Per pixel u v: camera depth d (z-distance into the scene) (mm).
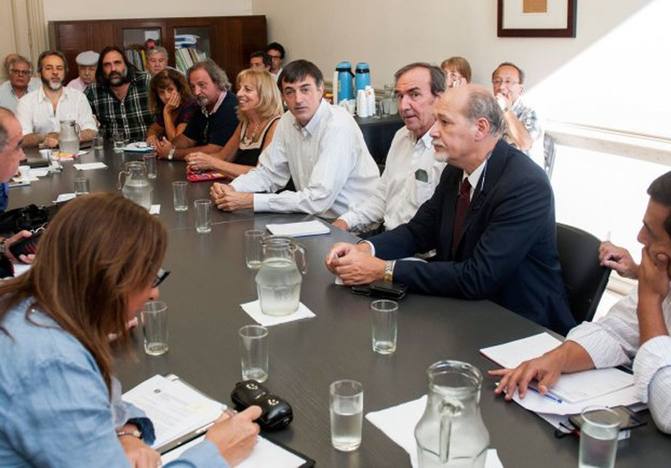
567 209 4434
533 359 1632
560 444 1368
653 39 3732
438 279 2125
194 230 2840
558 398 1523
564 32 4168
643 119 3863
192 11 7023
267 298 1979
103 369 1193
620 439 1389
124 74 5539
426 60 5262
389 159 3229
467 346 1791
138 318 1916
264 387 1509
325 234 2766
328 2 6234
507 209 2172
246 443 1321
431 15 5148
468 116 2234
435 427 1164
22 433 1092
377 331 1760
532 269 2246
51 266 1152
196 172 3863
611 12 3916
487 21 4703
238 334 1867
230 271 2352
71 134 4465
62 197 3408
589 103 4133
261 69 3988
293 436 1400
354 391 1371
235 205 3148
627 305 1766
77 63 6184
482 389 1573
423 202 2873
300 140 3475
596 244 2236
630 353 1714
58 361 1101
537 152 4398
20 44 6344
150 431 1395
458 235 2396
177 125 4766
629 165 4008
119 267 1146
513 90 4391
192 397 1532
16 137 2770
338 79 5516
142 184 3127
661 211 1577
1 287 1189
